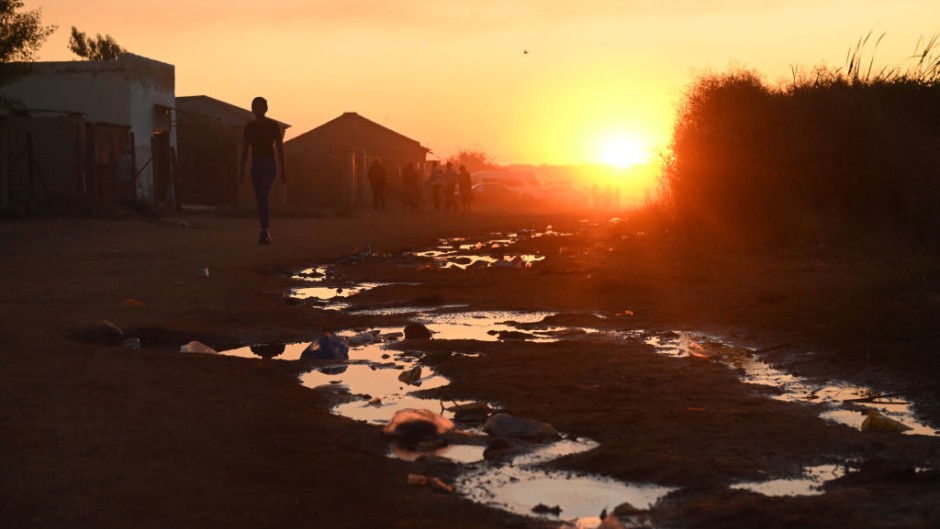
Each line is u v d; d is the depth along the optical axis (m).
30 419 4.32
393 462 3.96
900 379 5.47
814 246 13.94
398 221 28.89
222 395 4.99
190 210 32.25
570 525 3.24
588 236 18.75
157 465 3.71
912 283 8.46
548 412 4.86
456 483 3.71
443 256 15.33
